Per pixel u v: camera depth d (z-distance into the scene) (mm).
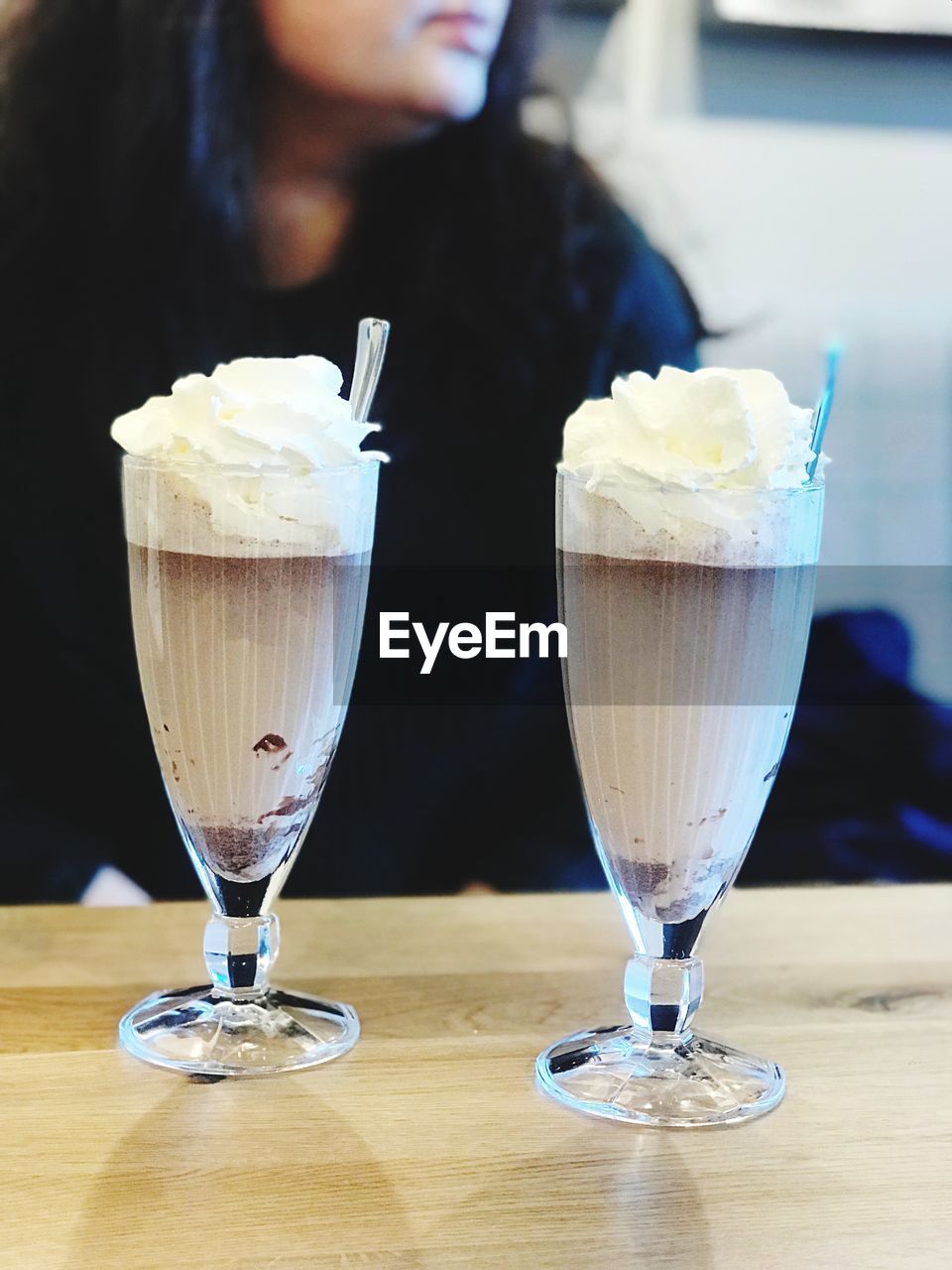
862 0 715
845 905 613
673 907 448
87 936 561
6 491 710
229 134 693
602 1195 383
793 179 728
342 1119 420
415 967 541
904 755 784
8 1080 437
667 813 428
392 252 710
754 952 557
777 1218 374
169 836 743
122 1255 347
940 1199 386
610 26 705
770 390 423
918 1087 450
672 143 718
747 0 708
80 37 680
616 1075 445
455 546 729
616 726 423
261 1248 352
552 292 718
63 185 691
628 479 407
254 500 423
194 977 520
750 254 731
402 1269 346
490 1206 375
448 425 721
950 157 733
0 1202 369
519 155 708
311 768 461
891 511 762
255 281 708
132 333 708
